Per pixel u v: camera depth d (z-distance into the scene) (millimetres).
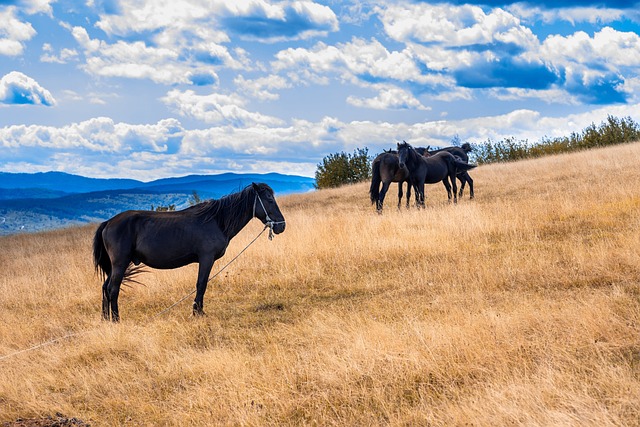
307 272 12484
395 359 6828
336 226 15992
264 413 6090
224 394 6598
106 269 10328
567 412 5105
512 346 6695
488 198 21562
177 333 9094
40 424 6148
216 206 10109
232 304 10977
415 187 20953
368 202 25094
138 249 9898
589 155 27547
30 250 21844
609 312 7375
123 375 7547
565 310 7656
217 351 7988
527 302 8438
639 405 5145
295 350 7789
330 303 10305
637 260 9664
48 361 8234
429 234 14016
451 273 11023
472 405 5473
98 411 6695
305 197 29781
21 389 7293
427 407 5707
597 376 5812
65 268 15641
